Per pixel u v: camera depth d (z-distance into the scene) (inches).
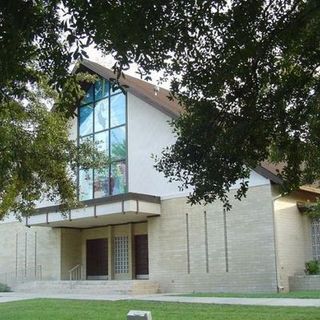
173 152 360.5
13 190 495.5
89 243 1176.2
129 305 663.8
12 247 1258.0
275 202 882.1
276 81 351.3
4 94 313.0
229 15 309.6
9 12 247.4
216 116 348.5
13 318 586.2
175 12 281.9
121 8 258.8
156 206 1002.1
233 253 907.4
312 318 485.7
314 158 424.8
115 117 1130.0
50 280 1124.5
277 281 852.6
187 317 533.0
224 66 331.0
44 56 274.7
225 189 386.3
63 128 520.7
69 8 255.0
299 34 335.0
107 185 1112.8
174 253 976.3
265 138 355.6
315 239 924.0
